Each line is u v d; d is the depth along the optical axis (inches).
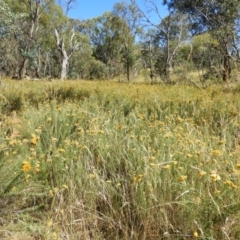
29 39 1042.7
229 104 202.8
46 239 78.0
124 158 106.5
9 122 162.1
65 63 1211.2
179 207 82.3
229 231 73.3
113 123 158.6
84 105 218.2
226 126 144.5
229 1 463.2
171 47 1086.4
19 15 446.0
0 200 92.8
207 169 92.4
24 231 82.4
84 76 1701.5
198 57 544.4
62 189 93.3
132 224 84.7
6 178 96.1
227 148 118.3
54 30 1273.4
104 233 86.0
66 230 83.0
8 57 1029.2
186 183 86.1
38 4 1081.4
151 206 83.0
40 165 106.9
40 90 366.9
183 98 247.6
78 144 122.3
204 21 661.3
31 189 95.5
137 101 240.1
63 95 313.6
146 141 123.3
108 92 310.5
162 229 79.2
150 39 1154.0
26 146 125.5
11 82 540.7
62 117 166.7
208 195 80.1
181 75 470.9
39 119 175.0
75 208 88.8
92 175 95.5
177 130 145.3
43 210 93.7
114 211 87.5
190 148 111.1
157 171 90.4
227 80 299.3
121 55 1813.5
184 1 653.9
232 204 75.0
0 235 81.5
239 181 84.1
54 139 124.5
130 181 95.0
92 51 1834.4
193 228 77.0
